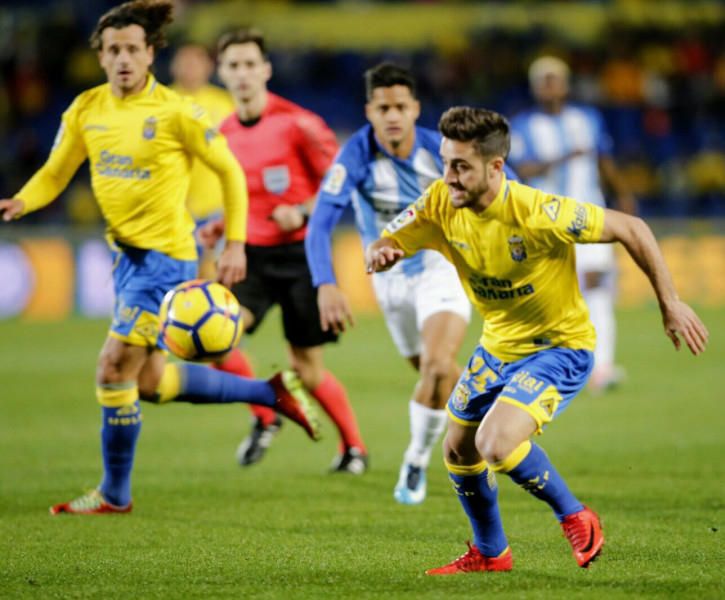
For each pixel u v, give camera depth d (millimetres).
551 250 15609
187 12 85312
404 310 23609
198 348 20031
